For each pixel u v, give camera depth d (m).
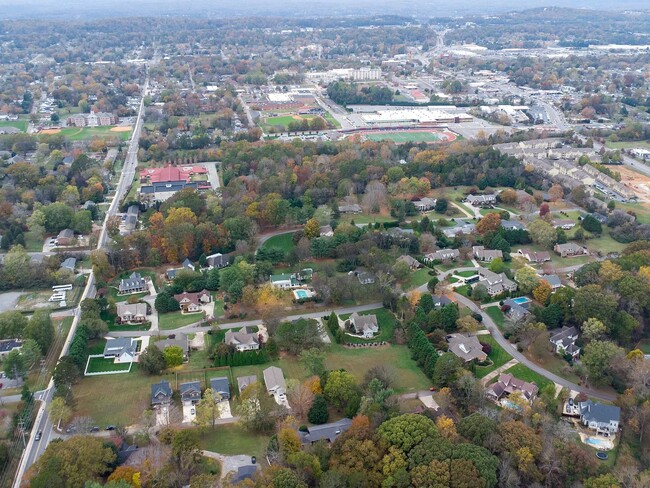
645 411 183.75
